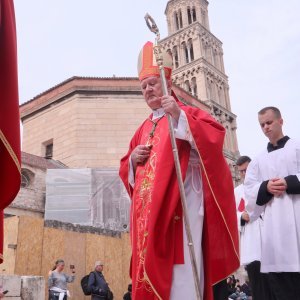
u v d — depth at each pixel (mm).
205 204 3293
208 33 55656
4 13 2625
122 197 22562
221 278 3170
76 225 15516
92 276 11906
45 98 28812
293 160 4418
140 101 27156
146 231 3268
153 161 3533
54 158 26781
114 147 26047
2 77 2520
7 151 2441
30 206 21453
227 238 3250
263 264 4277
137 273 3219
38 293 8320
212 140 3252
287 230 4148
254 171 4688
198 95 49750
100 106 26906
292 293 4105
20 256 13219
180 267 3096
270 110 4625
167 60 3918
